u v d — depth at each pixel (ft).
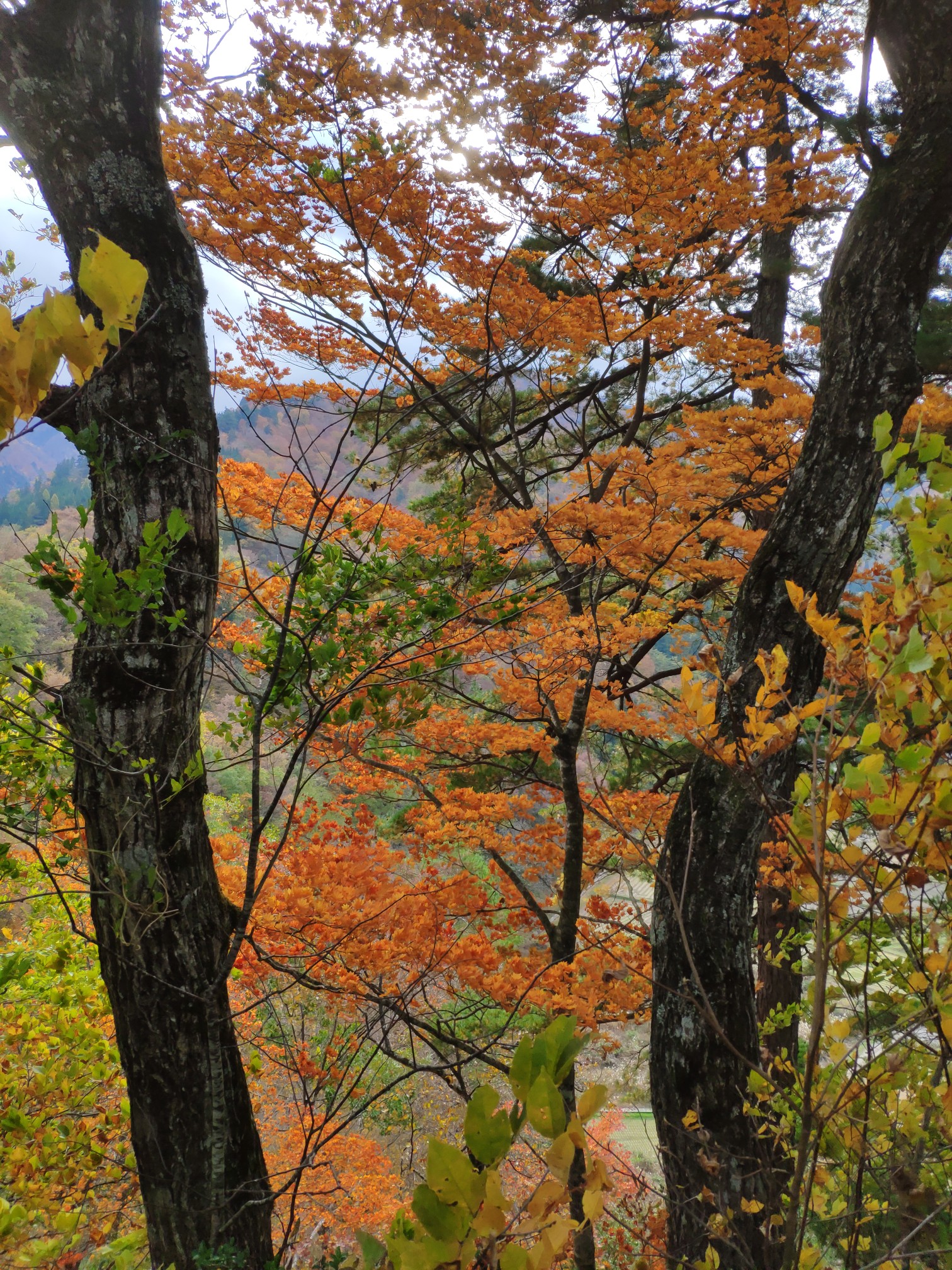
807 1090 4.11
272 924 13.99
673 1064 10.27
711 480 17.24
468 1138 1.95
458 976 15.29
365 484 12.75
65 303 2.62
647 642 22.54
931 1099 4.68
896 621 3.95
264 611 8.42
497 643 15.17
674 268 20.45
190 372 8.75
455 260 15.90
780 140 19.27
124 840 8.34
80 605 7.24
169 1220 8.51
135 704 8.38
